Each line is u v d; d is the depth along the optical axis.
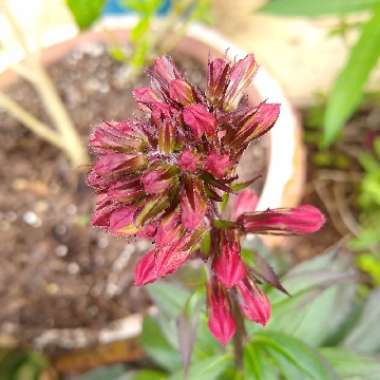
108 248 0.22
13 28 0.19
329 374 0.13
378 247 0.26
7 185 0.22
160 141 0.10
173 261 0.10
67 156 0.23
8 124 0.23
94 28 0.22
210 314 0.12
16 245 0.22
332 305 0.16
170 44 0.22
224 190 0.10
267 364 0.13
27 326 0.22
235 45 0.21
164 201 0.10
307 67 0.27
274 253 0.18
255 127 0.10
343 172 0.27
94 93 0.23
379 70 0.26
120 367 0.22
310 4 0.18
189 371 0.14
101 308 0.22
